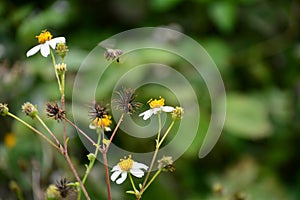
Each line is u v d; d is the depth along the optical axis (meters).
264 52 1.51
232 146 1.33
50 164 1.08
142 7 1.43
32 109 0.85
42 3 1.35
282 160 1.43
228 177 1.30
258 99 1.44
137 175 0.84
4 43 1.22
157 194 1.19
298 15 1.55
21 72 1.14
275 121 1.45
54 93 1.12
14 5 1.33
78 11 1.36
